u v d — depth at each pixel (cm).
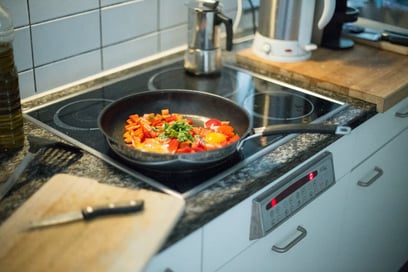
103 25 160
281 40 170
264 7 170
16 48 142
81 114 143
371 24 203
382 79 163
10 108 120
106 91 157
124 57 170
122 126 135
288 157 125
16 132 123
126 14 164
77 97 152
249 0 201
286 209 128
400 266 224
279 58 172
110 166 120
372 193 176
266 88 162
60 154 123
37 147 124
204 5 163
